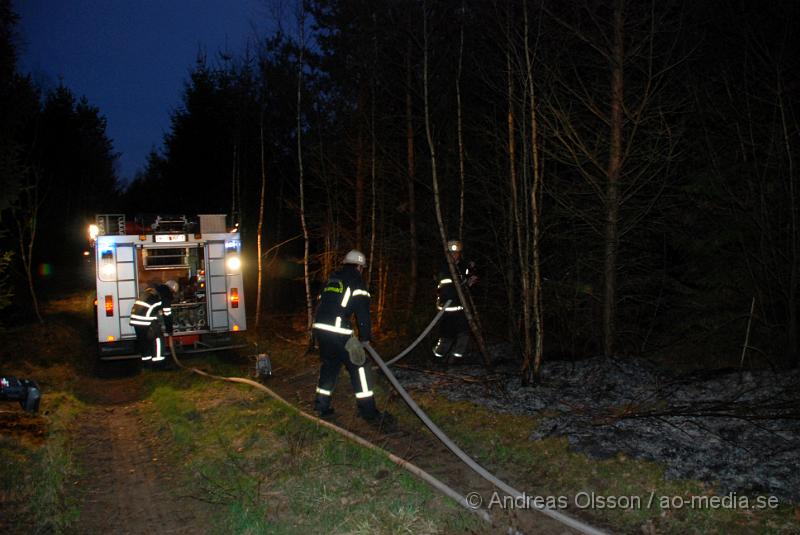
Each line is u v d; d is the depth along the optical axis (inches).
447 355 379.6
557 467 202.5
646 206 363.3
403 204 531.8
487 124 430.3
